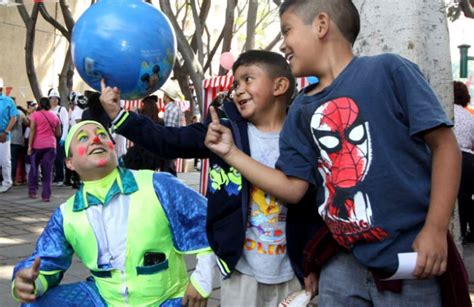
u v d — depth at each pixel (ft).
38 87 50.03
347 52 6.92
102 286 9.08
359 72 6.57
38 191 37.22
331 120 6.59
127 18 7.85
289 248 8.05
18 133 40.34
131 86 8.08
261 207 8.15
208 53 55.21
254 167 7.43
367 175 6.34
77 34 8.02
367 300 6.82
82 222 8.99
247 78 8.33
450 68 10.11
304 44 6.89
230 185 8.12
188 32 77.77
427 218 6.14
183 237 9.00
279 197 7.34
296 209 7.97
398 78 6.37
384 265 6.31
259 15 76.07
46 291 9.22
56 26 49.01
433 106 6.21
